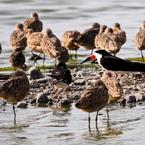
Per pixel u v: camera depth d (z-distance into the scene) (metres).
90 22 41.00
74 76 27.89
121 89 22.67
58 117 22.89
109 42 30.47
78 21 41.38
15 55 29.34
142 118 22.58
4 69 29.66
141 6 46.69
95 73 28.34
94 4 47.59
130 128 21.62
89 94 21.38
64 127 21.88
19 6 47.12
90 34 32.41
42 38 31.09
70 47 32.25
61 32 37.97
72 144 20.31
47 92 25.47
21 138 20.91
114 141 20.52
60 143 20.39
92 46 32.41
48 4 47.88
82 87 25.91
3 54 32.88
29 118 22.89
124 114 23.02
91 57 27.61
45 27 39.56
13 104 23.06
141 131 21.33
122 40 32.34
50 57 30.72
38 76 27.47
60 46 30.31
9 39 34.50
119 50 31.31
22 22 41.38
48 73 28.61
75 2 48.53
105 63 26.75
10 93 22.84
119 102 24.23
